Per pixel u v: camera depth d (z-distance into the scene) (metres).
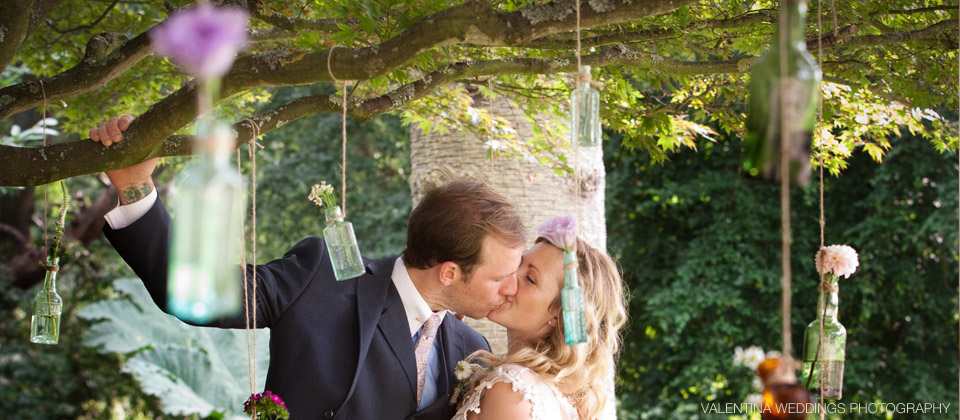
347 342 2.11
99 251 9.04
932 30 2.33
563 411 2.16
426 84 2.16
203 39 1.09
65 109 3.78
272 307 2.09
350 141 9.35
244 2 2.25
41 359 8.73
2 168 1.79
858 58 2.79
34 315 2.31
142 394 9.07
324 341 2.09
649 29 2.48
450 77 2.19
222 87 1.69
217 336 7.12
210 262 1.21
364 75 1.67
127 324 6.96
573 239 1.85
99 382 8.98
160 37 1.10
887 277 7.87
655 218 8.97
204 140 1.21
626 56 2.36
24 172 1.79
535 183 3.82
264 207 9.32
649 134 3.08
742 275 7.87
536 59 2.25
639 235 8.98
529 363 2.14
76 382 8.87
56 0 2.34
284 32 2.69
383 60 1.65
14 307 8.67
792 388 1.54
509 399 2.04
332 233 1.86
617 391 8.98
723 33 2.74
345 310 2.14
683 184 8.59
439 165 3.95
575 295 1.85
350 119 9.22
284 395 2.05
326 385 2.05
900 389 7.86
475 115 3.37
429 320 2.21
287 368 2.07
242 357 7.03
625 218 8.95
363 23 1.97
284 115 1.96
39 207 9.06
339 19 2.44
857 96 3.13
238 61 1.69
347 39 2.02
